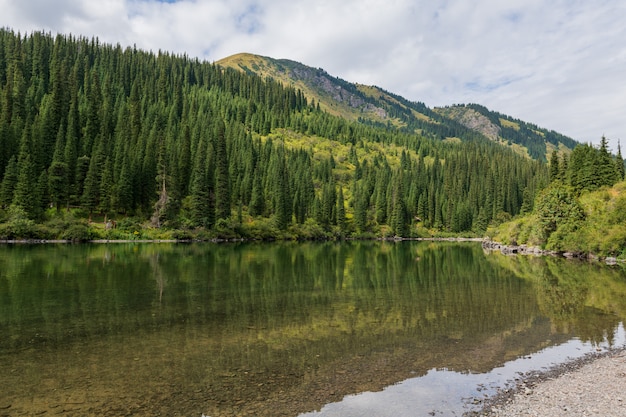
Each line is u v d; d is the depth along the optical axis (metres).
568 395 13.41
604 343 19.66
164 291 32.44
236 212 117.62
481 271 48.03
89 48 199.38
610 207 69.00
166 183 105.00
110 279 37.72
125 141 114.75
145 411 12.17
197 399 13.03
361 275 43.56
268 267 49.62
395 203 148.50
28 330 21.00
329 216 139.88
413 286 36.22
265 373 15.33
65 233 80.50
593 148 92.62
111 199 93.12
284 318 23.94
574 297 31.28
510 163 179.62
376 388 14.04
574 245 69.06
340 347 18.59
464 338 20.25
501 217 144.25
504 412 12.11
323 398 13.18
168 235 94.25
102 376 14.90
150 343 18.95
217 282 37.28
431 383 14.52
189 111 183.88
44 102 134.38
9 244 71.25
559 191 77.38
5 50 156.12
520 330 21.84
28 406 12.41
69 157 98.38
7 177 83.25
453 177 176.00
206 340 19.50
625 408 12.31
